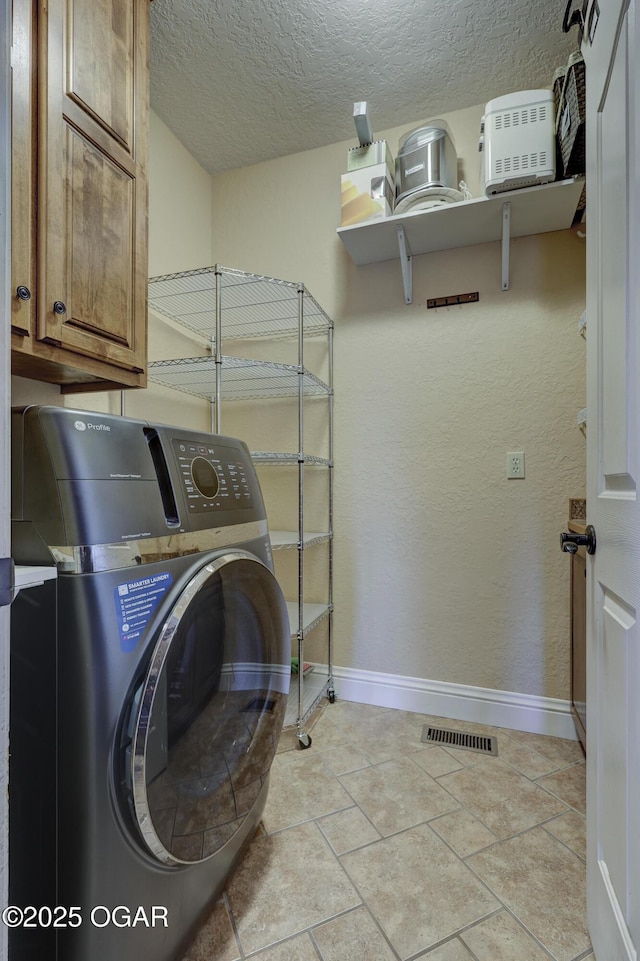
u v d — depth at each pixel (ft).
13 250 2.97
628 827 2.46
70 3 3.34
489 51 5.47
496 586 6.40
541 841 4.19
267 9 4.95
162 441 3.16
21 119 3.00
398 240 6.31
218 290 5.49
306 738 5.73
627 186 2.50
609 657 2.86
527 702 6.19
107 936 2.38
